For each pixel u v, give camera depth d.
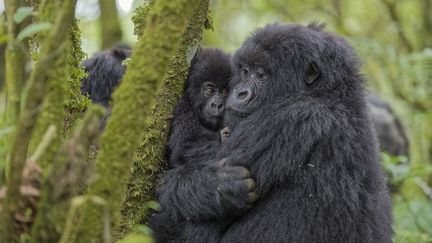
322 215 9.62
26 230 6.30
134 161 10.12
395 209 16.12
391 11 27.94
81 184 6.98
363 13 31.56
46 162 6.43
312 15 31.59
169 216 10.27
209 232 10.15
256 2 32.34
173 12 6.45
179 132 10.73
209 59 11.39
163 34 6.43
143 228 7.83
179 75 10.46
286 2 31.61
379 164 10.62
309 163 9.70
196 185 9.98
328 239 9.61
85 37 28.58
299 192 9.70
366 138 10.10
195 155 10.63
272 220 9.73
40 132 6.50
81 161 6.14
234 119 10.48
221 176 9.83
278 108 10.03
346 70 10.29
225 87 11.29
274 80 10.24
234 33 33.53
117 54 15.68
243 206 9.76
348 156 9.74
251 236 9.80
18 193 6.12
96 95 15.22
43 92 6.13
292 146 9.70
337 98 10.07
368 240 9.91
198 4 10.50
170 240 10.32
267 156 9.78
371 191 10.10
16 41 6.25
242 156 9.96
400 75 23.41
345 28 29.81
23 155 6.07
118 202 6.49
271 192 9.91
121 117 6.37
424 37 27.78
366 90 10.74
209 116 11.09
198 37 10.62
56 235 6.15
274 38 10.37
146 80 6.40
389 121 20.86
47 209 6.07
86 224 6.31
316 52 10.15
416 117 24.27
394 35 28.77
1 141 8.16
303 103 9.91
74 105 9.11
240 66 10.67
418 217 15.64
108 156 6.33
